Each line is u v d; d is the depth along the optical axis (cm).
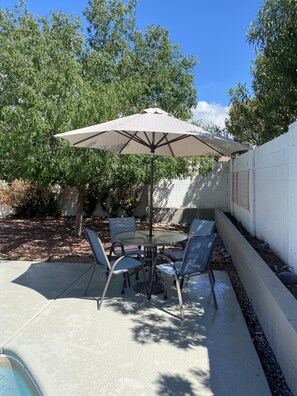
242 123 995
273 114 723
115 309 418
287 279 411
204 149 575
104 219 1277
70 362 297
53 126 554
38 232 998
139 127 402
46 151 609
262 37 456
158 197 1272
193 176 1171
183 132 411
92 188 1087
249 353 320
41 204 1327
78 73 614
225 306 433
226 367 296
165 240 495
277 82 529
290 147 461
